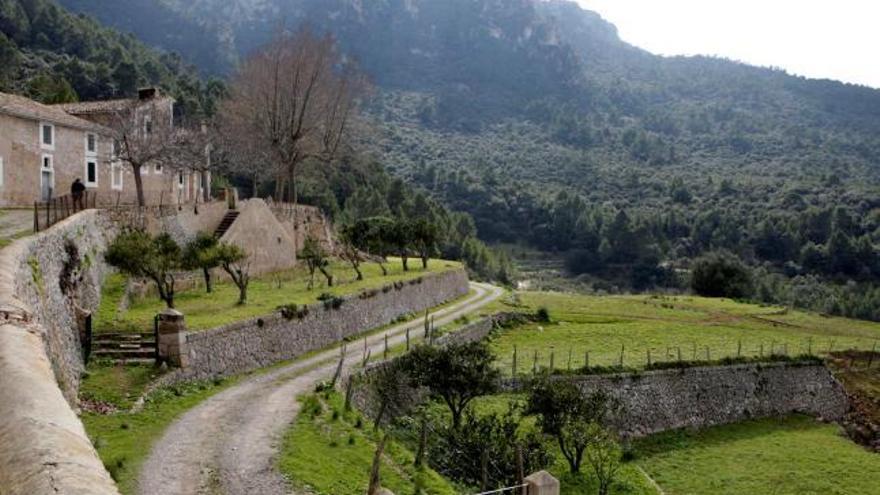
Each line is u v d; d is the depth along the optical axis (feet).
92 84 368.07
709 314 267.80
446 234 395.34
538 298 277.85
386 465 77.97
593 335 208.54
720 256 385.09
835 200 574.56
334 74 261.85
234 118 262.67
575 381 151.64
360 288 161.68
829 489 127.54
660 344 198.39
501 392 144.77
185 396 91.86
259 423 83.46
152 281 139.33
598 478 113.70
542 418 114.11
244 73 256.32
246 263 173.06
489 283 339.98
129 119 187.42
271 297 140.77
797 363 191.62
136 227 151.02
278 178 242.99
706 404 168.96
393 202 431.02
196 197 246.06
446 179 611.88
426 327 153.79
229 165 277.85
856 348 219.20
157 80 408.87
